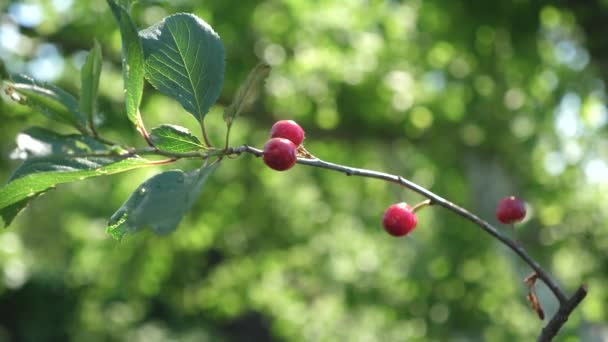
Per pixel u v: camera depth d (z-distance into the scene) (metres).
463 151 8.98
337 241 10.29
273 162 1.46
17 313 17.69
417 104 8.73
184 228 9.85
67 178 1.39
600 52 7.68
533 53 7.79
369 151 10.01
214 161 1.41
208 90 1.53
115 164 1.39
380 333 11.12
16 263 8.65
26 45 7.57
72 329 14.98
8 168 7.66
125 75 1.36
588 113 9.02
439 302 9.21
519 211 1.84
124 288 10.27
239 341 21.16
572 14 7.48
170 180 1.28
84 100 1.22
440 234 9.46
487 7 7.26
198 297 10.76
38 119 7.46
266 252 10.29
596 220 9.63
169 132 1.43
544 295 8.77
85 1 7.75
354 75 8.56
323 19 8.35
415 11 7.88
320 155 9.99
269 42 8.24
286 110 8.86
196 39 1.55
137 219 1.20
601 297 9.10
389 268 9.90
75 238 10.12
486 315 9.12
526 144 8.81
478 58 7.72
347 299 9.86
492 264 9.27
